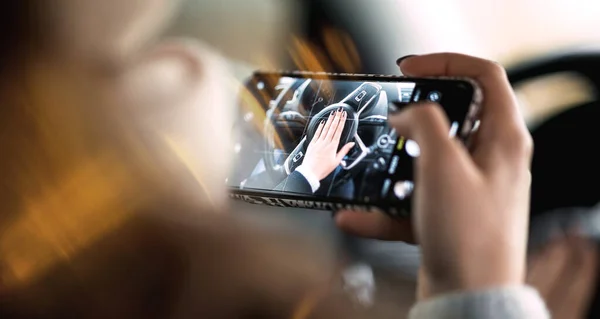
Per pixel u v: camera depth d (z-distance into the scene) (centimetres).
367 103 66
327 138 65
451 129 58
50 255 49
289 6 109
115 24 54
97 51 52
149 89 55
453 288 46
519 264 47
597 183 101
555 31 126
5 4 50
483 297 44
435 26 125
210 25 87
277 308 50
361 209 61
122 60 53
